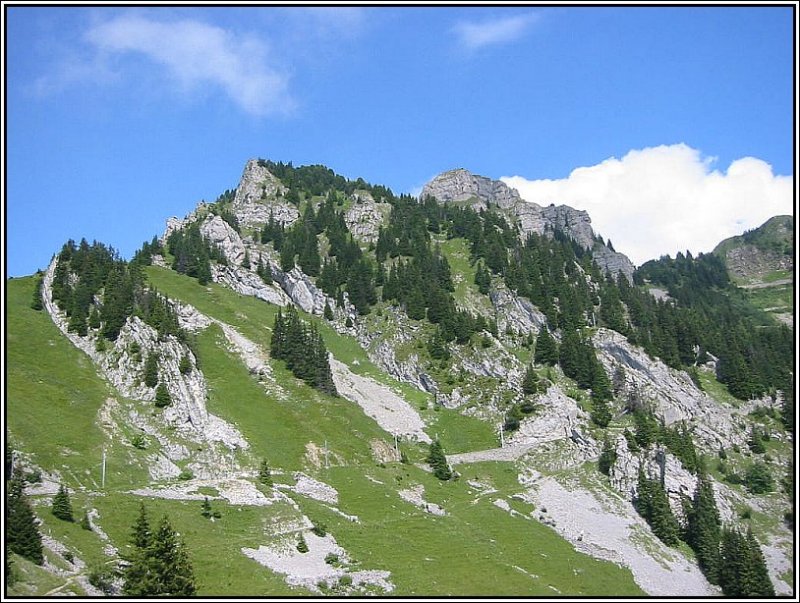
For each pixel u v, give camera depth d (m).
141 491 134.75
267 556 117.19
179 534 117.94
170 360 183.62
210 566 108.56
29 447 137.38
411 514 151.62
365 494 158.75
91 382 172.25
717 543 158.12
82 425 153.62
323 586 109.88
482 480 184.50
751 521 179.75
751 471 196.12
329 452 178.25
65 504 112.88
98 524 115.75
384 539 135.38
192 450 161.75
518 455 199.12
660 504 171.00
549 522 163.25
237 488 143.75
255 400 193.62
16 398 153.25
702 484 177.25
